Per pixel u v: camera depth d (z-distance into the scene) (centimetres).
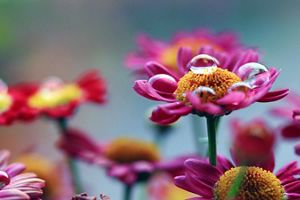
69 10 126
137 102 96
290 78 96
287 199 32
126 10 130
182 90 33
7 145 77
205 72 32
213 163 32
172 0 132
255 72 33
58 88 50
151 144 50
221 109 30
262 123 40
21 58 116
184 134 68
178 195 49
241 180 32
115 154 49
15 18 121
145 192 48
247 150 35
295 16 125
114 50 122
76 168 47
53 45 121
